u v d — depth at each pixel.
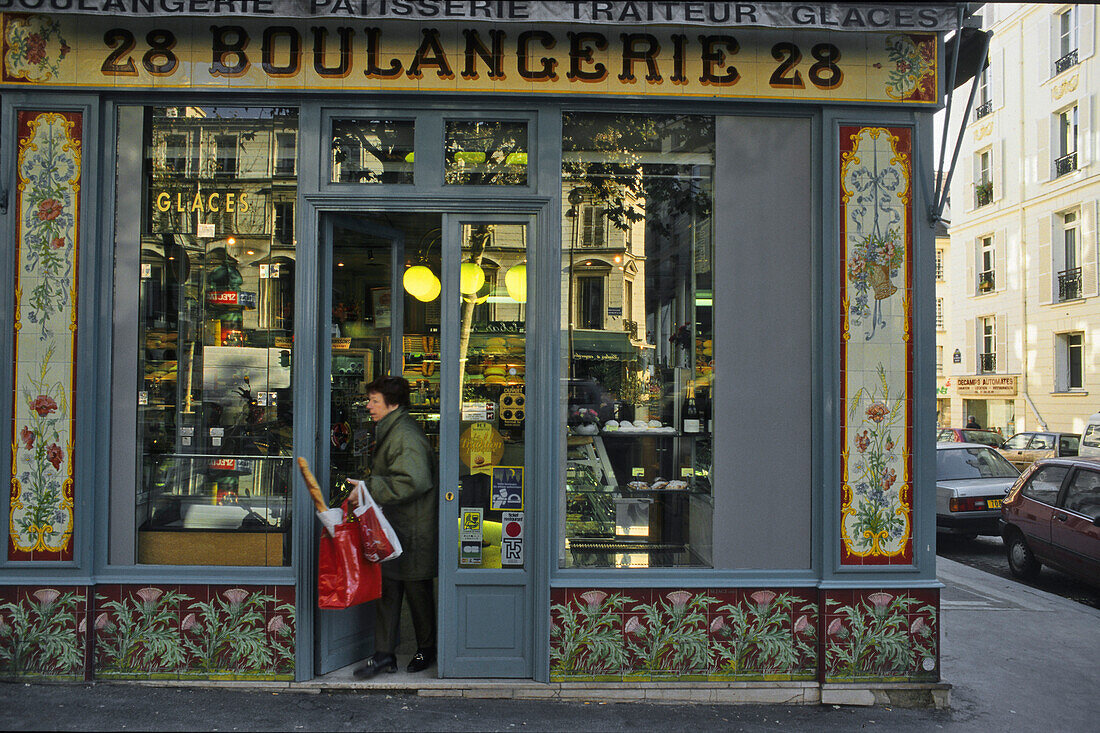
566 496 4.64
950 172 4.46
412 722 4.03
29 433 4.38
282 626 4.42
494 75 4.51
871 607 4.46
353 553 4.18
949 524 9.52
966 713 4.34
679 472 4.69
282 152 4.62
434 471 4.63
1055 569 7.69
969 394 26.59
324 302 4.67
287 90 4.47
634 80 4.54
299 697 4.30
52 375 4.40
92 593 4.37
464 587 4.52
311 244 4.54
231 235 4.65
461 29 4.50
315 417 4.59
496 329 4.60
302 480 4.46
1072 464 7.81
